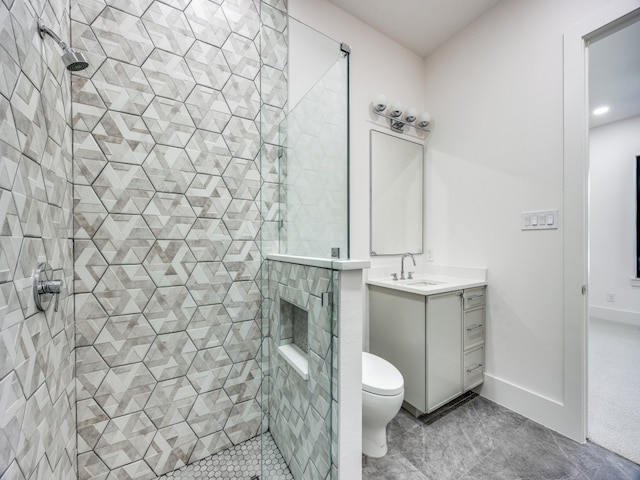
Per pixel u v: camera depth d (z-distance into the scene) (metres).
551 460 1.36
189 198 1.39
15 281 0.64
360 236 2.10
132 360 1.26
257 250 1.59
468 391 2.04
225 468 1.35
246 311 1.55
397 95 2.30
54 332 0.90
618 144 3.62
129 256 1.25
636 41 2.13
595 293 3.78
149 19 1.29
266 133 1.61
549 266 1.66
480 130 2.04
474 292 1.91
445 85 2.30
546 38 1.68
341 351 1.00
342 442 0.99
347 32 2.00
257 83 1.58
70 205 1.11
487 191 1.99
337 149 1.37
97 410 1.18
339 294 1.00
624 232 3.57
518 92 1.82
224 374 1.48
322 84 1.47
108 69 1.20
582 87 1.53
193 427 1.40
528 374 1.73
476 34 2.07
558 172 1.62
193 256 1.40
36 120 0.79
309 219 1.42
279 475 1.30
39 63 0.81
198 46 1.41
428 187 2.43
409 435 1.55
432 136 2.41
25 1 0.72
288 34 1.69
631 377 2.19
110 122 1.21
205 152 1.43
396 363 1.85
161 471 1.31
